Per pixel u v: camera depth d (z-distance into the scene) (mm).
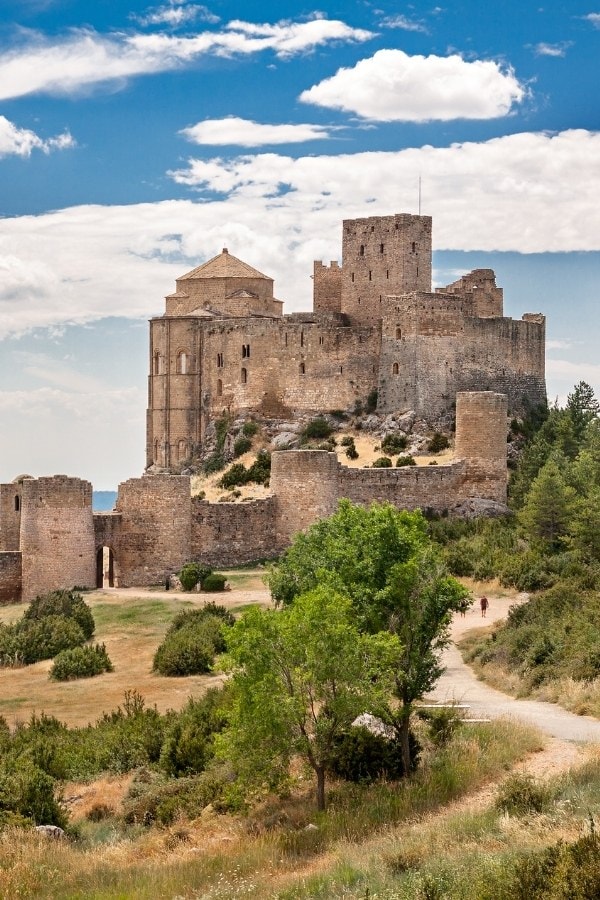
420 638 49000
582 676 59281
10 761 51812
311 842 40625
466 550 94188
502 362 127938
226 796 45406
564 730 50281
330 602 45969
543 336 132625
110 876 39812
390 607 49719
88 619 82062
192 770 52125
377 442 120938
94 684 70188
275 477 100562
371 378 127188
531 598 79250
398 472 104125
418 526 54781
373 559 51219
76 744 56594
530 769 43812
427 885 31594
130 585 96062
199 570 92750
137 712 59094
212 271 145500
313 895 34656
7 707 66000
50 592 87938
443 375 122812
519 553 92312
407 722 47094
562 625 68188
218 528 98562
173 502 96375
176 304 145125
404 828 39719
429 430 119938
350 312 134375
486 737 47938
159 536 96250
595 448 109438
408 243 131500
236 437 129750
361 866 36250
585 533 88125
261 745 44375
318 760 44688
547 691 58750
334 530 63281
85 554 93188
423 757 47844
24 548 92250
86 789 52250
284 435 127375
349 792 45656
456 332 123688
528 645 66875
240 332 133500
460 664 69250
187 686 68438
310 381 129625
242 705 44500
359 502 102562
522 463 112250
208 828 45188
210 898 35750
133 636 80062
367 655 45438
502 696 60469
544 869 30516
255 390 132375
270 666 44812
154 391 140375
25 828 45344
